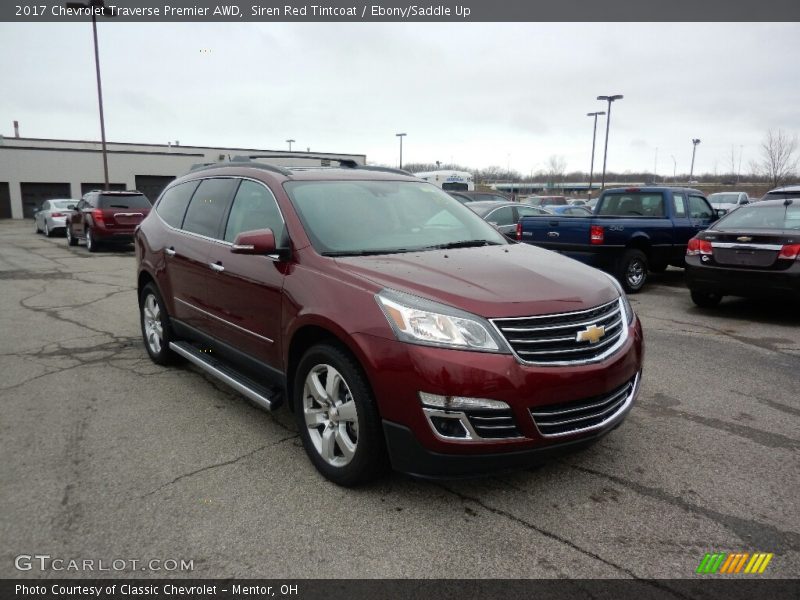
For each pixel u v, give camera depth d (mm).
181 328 4961
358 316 3035
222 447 3777
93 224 16141
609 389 3053
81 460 3582
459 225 4355
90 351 6031
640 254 9617
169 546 2742
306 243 3611
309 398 3469
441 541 2783
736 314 7918
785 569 2578
